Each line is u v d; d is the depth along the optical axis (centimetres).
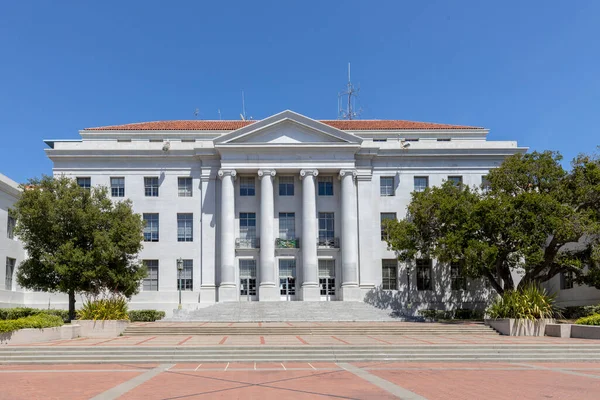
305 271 4509
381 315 4041
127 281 3606
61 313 3853
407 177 4762
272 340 2525
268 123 4609
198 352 2108
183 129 5006
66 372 1798
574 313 3781
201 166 4716
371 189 4719
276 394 1373
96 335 2800
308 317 3953
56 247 3569
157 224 4653
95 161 4681
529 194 3488
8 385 1530
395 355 2088
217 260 4597
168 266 4581
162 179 4694
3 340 2334
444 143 4800
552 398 1328
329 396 1345
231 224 4547
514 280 4584
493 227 3519
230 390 1433
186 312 4012
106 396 1348
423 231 3984
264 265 4509
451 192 4038
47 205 3506
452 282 4612
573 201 3612
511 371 1823
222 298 4444
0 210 4050
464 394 1377
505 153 4766
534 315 2916
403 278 4609
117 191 4672
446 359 2067
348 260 4522
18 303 4288
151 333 2941
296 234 4672
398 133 5097
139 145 4700
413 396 1347
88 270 3478
